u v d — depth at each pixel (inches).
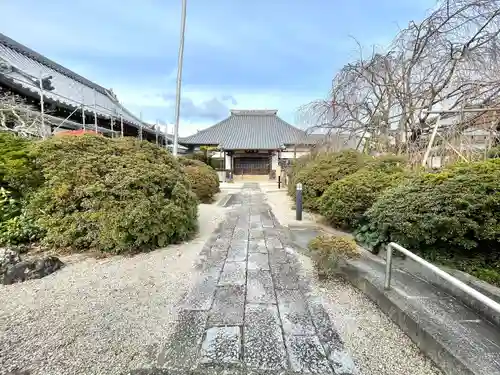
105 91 581.9
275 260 120.0
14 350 61.2
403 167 174.1
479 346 57.5
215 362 57.9
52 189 125.0
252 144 831.1
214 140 842.2
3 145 135.6
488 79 192.9
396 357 60.9
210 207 265.0
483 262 91.9
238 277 101.9
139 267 110.8
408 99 236.2
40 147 131.7
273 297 86.7
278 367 56.8
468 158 161.9
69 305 80.8
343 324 73.2
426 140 209.9
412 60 229.0
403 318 69.9
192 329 69.4
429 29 213.8
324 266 99.9
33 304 81.1
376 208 117.2
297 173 298.4
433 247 99.3
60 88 391.5
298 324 72.0
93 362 57.8
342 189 151.5
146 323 72.1
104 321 72.8
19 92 259.9
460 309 73.5
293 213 232.8
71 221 125.2
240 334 67.5
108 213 122.6
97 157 134.9
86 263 114.1
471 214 87.7
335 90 269.4
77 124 321.4
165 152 165.5
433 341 59.2
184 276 102.8
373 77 254.1
